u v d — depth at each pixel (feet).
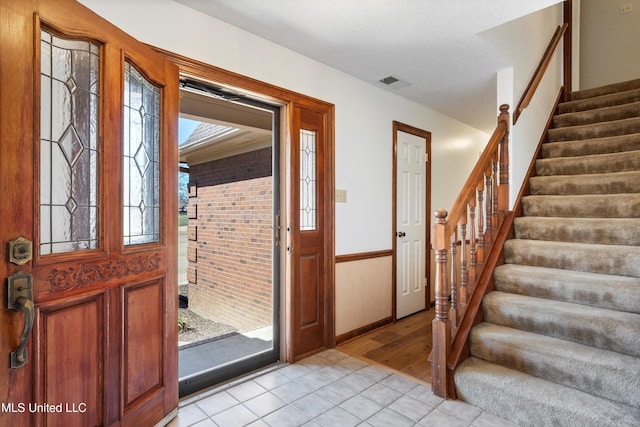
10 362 3.72
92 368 4.68
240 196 14.75
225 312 15.49
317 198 9.05
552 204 9.04
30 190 3.93
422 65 9.11
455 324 7.01
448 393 6.61
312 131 9.01
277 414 6.16
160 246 5.89
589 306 6.61
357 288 10.15
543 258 7.88
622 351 5.73
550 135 11.46
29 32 3.91
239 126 11.69
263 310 13.43
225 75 7.07
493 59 8.75
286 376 7.62
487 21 7.00
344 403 6.50
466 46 8.05
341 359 8.54
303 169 8.85
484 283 7.66
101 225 4.82
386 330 10.75
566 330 6.30
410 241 12.29
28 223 3.91
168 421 5.97
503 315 7.11
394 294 11.46
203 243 17.11
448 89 10.90
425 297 13.02
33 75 3.95
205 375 7.15
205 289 16.90
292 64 8.32
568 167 9.92
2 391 3.66
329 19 6.95
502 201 9.12
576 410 5.21
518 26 9.34
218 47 6.97
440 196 13.71
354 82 9.95
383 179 10.96
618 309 6.31
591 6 14.61
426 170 12.94
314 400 6.62
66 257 4.34
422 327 11.05
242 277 14.56
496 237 8.57
